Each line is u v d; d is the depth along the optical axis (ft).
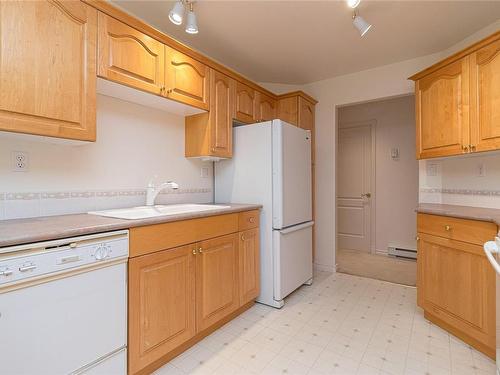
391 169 13.02
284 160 7.71
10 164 4.68
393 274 10.31
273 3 6.09
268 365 5.10
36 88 4.00
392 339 5.93
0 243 3.01
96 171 5.87
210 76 7.25
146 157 6.86
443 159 8.23
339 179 14.35
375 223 13.43
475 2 6.14
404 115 12.69
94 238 3.89
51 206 5.17
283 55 8.63
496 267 3.24
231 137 8.03
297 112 9.81
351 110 13.98
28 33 3.92
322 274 10.32
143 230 4.57
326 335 6.11
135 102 6.50
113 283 4.16
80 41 4.52
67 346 3.65
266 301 7.70
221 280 6.26
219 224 6.23
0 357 3.09
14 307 3.18
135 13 6.49
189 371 4.94
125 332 4.33
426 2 6.15
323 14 6.51
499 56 5.59
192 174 8.11
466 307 5.53
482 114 5.91
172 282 5.07
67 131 4.37
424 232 6.66
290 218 8.00
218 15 6.51
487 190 6.97
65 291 3.62
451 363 5.09
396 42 7.89
